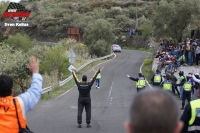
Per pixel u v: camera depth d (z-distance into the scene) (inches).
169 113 104.2
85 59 2659.9
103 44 2997.0
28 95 216.4
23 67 1069.8
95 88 1296.8
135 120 104.7
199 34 1798.7
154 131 103.4
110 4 5305.1
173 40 2054.6
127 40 4197.8
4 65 1043.3
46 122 669.9
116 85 1389.0
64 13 4803.2
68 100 1008.9
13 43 2277.3
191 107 227.9
